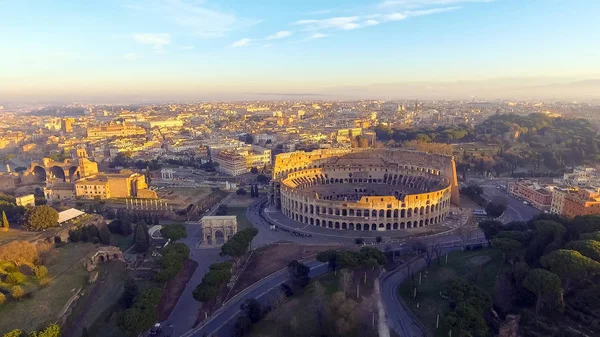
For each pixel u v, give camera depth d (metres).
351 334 167.75
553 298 161.62
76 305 195.88
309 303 194.75
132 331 163.50
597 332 150.62
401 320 180.12
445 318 161.38
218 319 192.75
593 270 165.88
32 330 170.12
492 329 165.12
